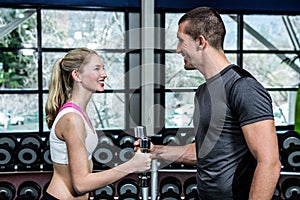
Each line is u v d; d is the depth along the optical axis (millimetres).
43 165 3145
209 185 1321
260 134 1132
